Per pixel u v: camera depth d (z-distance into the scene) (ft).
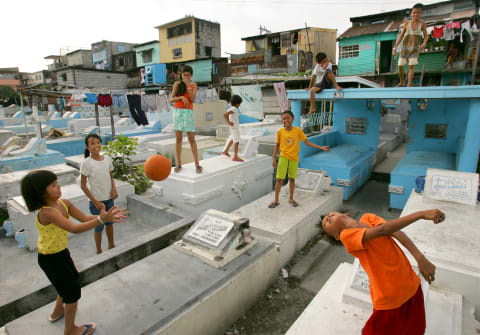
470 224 14.25
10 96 108.37
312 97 25.21
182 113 19.10
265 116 60.08
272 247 14.51
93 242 17.97
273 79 61.62
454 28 44.96
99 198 15.12
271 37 87.10
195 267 12.28
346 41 68.44
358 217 22.95
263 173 25.30
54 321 9.45
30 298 11.69
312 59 73.51
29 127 57.26
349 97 24.08
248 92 33.24
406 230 13.82
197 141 41.45
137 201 21.06
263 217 17.62
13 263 15.51
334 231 7.86
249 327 12.11
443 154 28.86
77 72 94.99
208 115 57.52
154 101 37.45
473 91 19.43
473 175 17.07
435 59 59.00
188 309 10.14
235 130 22.91
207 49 103.19
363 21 71.82
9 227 18.33
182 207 19.92
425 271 7.23
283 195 21.40
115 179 23.29
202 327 10.68
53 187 8.54
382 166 36.09
